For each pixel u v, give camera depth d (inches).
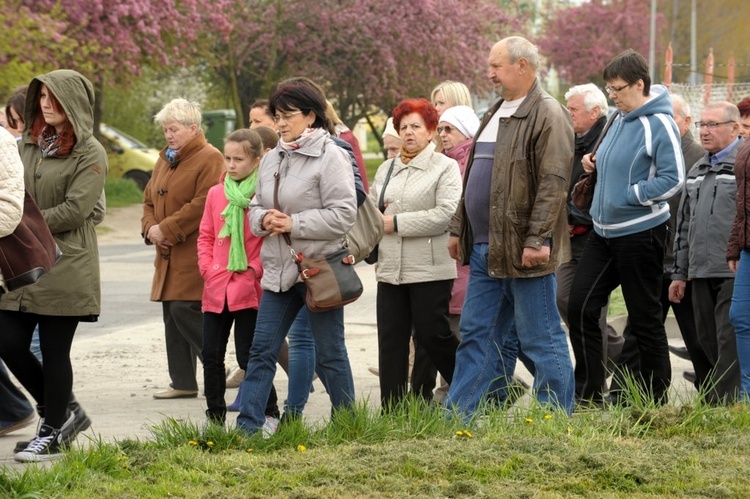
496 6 4372.5
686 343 722.8
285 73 3715.6
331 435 552.1
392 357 647.1
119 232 2402.8
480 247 607.5
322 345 569.9
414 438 547.8
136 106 3806.6
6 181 498.0
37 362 588.1
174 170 735.7
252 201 573.3
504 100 607.2
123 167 3159.5
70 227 573.6
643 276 634.8
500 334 616.7
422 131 645.3
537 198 572.7
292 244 558.3
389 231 631.8
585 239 710.5
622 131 631.8
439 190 639.1
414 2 3676.2
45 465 527.5
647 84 627.2
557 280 722.2
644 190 617.6
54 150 584.4
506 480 465.1
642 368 649.0
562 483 459.2
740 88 1850.4
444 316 640.4
